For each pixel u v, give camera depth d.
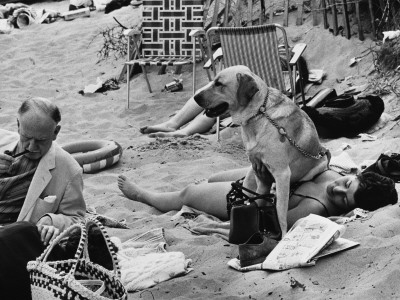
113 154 7.47
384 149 6.81
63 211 4.36
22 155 4.33
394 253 4.26
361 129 7.66
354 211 4.93
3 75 11.48
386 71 8.91
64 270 3.47
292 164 4.96
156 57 10.44
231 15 11.11
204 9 10.95
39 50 12.43
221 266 4.57
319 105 8.27
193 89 9.72
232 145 8.03
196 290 4.25
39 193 4.30
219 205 5.52
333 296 3.91
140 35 10.98
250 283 4.24
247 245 4.46
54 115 4.27
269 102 4.86
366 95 8.02
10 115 9.57
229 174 5.78
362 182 4.91
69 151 7.72
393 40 9.05
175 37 10.38
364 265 4.23
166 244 4.94
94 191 6.70
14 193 4.32
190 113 8.84
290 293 4.05
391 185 4.94
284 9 10.55
